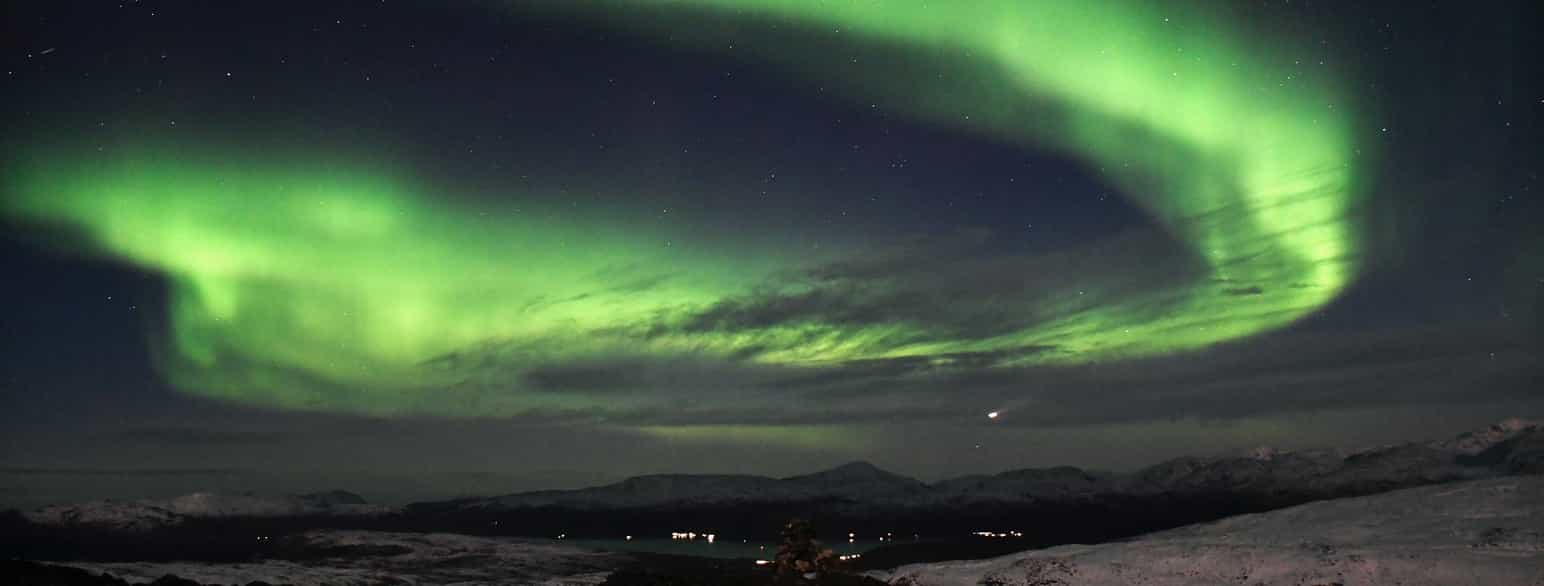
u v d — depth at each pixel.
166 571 152.75
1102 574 105.25
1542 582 83.88
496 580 183.00
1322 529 138.00
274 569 175.62
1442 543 112.75
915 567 131.00
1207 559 104.12
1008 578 109.75
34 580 92.12
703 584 93.00
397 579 179.38
